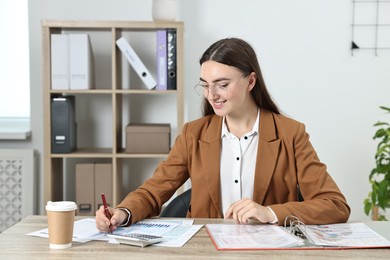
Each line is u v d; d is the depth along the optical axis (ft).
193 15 11.50
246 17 11.50
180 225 5.73
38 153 11.69
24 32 11.87
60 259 4.50
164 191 6.61
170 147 11.37
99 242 5.04
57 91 10.43
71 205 4.84
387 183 9.76
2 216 11.56
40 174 11.72
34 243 4.97
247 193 6.59
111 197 10.69
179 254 4.65
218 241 5.00
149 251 4.74
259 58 11.57
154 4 10.52
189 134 6.82
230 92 6.05
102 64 11.60
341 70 11.57
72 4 11.46
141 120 11.73
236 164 6.59
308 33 11.53
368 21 11.50
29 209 11.50
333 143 11.69
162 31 10.48
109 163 11.68
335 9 11.50
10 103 11.98
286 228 5.52
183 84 10.52
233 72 6.04
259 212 5.54
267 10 11.50
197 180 6.63
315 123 11.64
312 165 6.41
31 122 11.64
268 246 4.84
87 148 11.59
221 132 6.70
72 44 10.41
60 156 10.50
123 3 11.49
